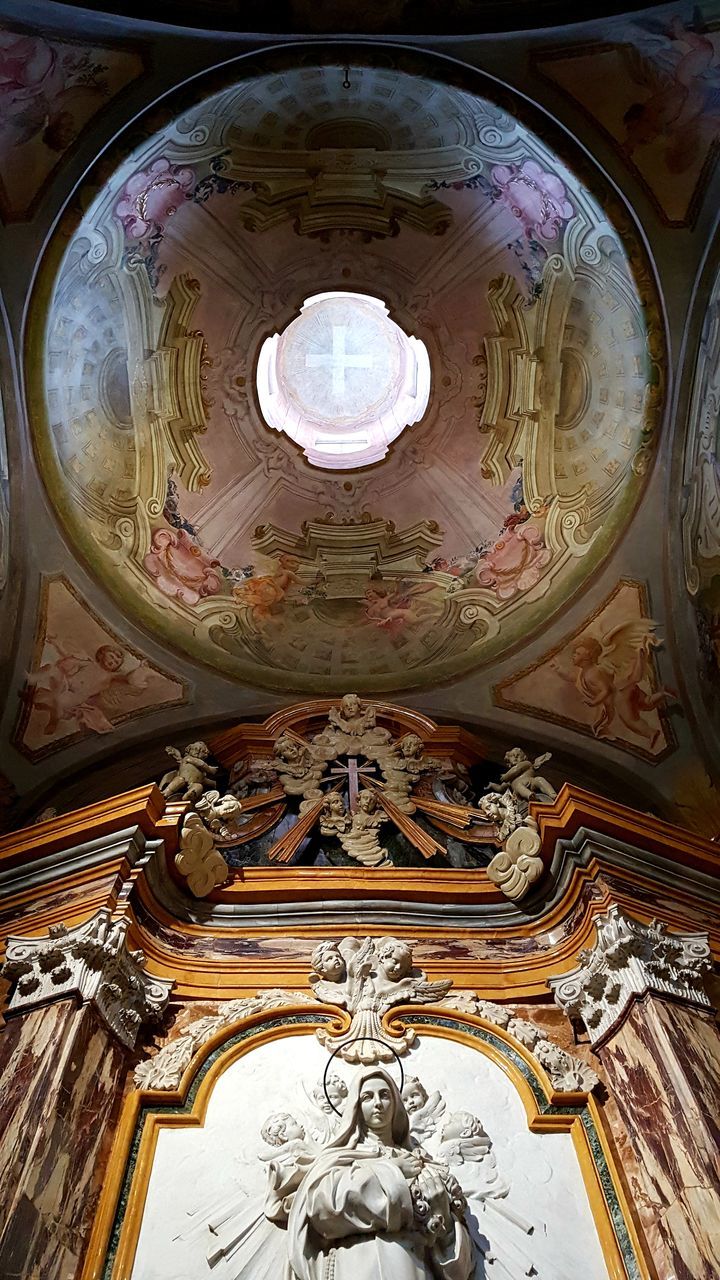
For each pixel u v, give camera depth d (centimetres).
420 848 707
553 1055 529
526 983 582
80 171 765
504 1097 515
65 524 843
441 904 643
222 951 604
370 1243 415
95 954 526
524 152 807
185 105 770
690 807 784
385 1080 476
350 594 940
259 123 813
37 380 806
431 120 816
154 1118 494
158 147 787
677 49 723
